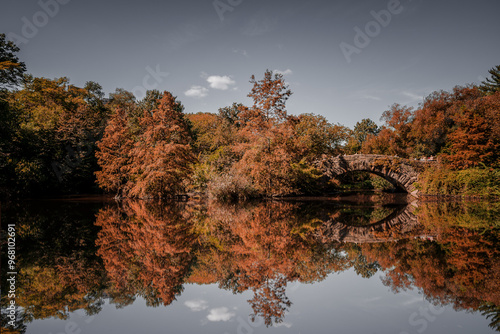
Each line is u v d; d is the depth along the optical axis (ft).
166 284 15.64
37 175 84.12
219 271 17.93
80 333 10.19
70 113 114.21
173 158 87.15
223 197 79.51
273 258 20.67
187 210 55.11
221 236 29.19
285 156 87.56
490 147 86.22
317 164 101.71
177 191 92.32
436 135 113.39
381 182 133.49
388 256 20.70
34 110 114.52
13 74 76.13
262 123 91.09
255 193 86.07
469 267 17.65
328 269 18.07
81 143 110.01
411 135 130.72
